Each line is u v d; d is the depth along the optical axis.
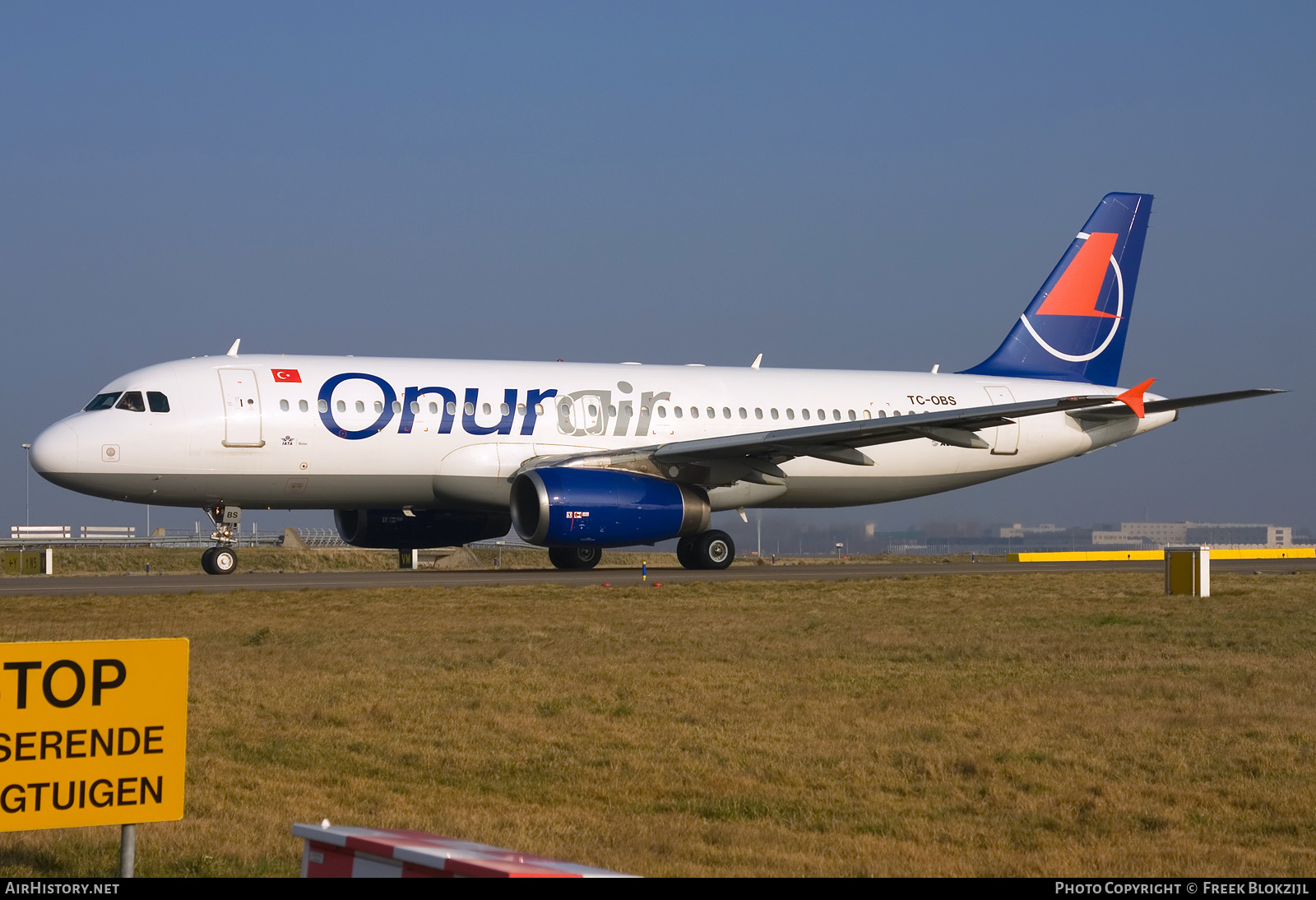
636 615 51.19
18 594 59.31
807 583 66.44
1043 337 94.81
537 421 77.75
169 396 71.00
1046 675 36.19
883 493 89.25
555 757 26.30
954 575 74.38
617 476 74.00
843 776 24.77
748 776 24.81
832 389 87.19
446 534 86.00
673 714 30.59
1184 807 22.44
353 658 39.00
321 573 79.25
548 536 71.25
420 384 75.69
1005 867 19.03
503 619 49.22
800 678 35.66
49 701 15.13
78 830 20.27
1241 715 30.11
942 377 91.44
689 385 83.25
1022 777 24.58
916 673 36.56
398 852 12.33
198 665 37.59
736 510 84.75
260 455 71.81
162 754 15.96
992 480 92.88
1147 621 49.34
